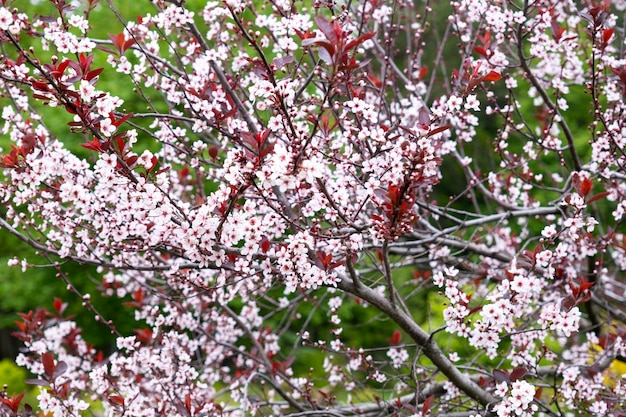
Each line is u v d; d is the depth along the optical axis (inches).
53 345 172.1
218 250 110.1
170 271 120.0
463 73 144.5
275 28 129.5
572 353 172.9
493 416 137.9
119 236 119.5
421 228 186.7
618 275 238.5
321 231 123.0
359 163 123.9
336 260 124.6
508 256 171.2
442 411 157.6
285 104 108.9
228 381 197.3
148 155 101.4
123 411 133.7
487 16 139.6
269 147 94.7
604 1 146.3
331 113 133.9
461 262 178.4
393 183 102.1
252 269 118.3
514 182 179.0
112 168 100.6
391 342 172.4
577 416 174.9
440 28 323.0
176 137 144.1
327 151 138.8
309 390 161.0
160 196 102.0
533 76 150.2
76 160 119.5
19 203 122.7
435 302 275.1
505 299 109.3
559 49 152.7
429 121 103.7
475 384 141.7
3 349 502.0
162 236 113.9
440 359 133.7
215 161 147.5
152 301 175.6
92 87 97.3
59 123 288.7
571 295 109.0
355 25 163.9
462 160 171.6
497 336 113.0
